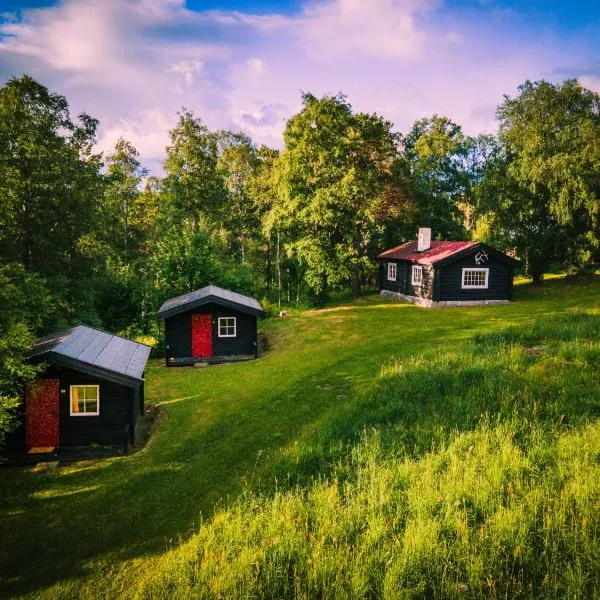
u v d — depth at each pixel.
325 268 37.47
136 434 15.80
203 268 32.97
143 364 16.50
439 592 6.56
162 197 48.22
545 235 35.41
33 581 8.47
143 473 12.71
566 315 22.86
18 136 25.25
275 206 40.06
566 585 6.26
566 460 8.98
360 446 10.96
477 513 8.02
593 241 33.62
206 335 25.19
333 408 15.19
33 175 25.69
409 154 49.47
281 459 11.69
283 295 46.03
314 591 7.00
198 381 21.14
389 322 29.19
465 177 49.09
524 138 34.03
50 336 17.45
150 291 31.72
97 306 31.41
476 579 6.52
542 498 7.92
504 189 36.16
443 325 26.86
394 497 8.84
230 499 10.54
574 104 33.66
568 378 12.95
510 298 32.94
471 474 8.84
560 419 10.62
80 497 11.62
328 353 23.39
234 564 7.52
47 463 13.60
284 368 21.61
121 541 9.61
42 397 14.31
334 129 36.94
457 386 13.89
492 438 10.18
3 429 12.72
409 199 42.38
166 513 10.57
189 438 14.79
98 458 13.93
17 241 25.94
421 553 7.13
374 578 6.95
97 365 14.13
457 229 46.53
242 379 20.61
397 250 39.56
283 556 7.63
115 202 42.06
